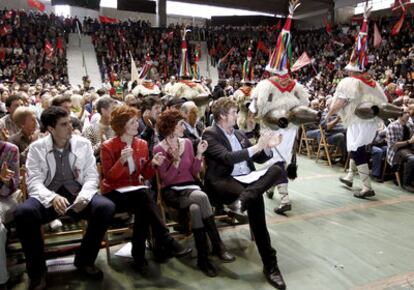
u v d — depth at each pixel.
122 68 20.98
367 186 5.16
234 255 3.41
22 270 3.12
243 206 2.88
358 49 5.07
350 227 4.11
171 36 23.72
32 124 3.80
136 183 3.25
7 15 20.89
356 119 5.04
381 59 18.50
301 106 4.36
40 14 23.03
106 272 3.11
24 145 3.84
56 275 3.05
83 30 23.55
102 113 4.13
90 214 2.89
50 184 3.03
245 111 6.25
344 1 24.27
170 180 3.30
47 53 19.31
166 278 3.01
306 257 3.40
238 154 3.10
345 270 3.17
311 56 22.92
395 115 4.96
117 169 3.07
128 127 3.15
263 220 3.02
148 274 3.08
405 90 11.67
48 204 2.79
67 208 2.79
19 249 3.34
